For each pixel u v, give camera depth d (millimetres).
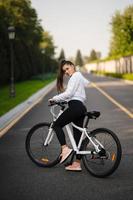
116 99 24250
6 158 8727
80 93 7473
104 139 7129
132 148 9641
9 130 12648
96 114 7305
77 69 7648
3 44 40219
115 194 6176
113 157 6973
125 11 57594
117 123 13867
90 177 7137
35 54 67250
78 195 6145
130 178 7047
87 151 7246
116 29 57875
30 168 7840
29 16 65062
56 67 123750
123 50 59344
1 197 6086
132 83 47719
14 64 46125
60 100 7504
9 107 19453
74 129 7582
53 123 7699
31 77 63312
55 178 7105
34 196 6117
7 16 56531
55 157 7844
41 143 7977
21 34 63062
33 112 17875
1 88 37250
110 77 77688
